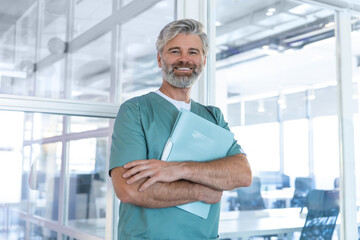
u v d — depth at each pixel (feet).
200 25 3.57
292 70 5.89
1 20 4.08
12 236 4.62
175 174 3.06
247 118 5.61
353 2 6.07
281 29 5.98
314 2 6.07
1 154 4.42
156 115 3.43
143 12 5.06
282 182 5.68
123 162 3.14
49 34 4.33
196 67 3.51
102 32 4.71
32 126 4.54
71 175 4.94
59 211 4.89
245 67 5.68
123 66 4.85
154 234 3.16
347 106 6.03
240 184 3.29
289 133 5.75
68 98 4.40
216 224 3.48
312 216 5.78
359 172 5.97
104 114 4.58
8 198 4.55
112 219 4.98
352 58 6.07
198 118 3.28
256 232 5.56
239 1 5.84
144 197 3.01
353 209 5.91
